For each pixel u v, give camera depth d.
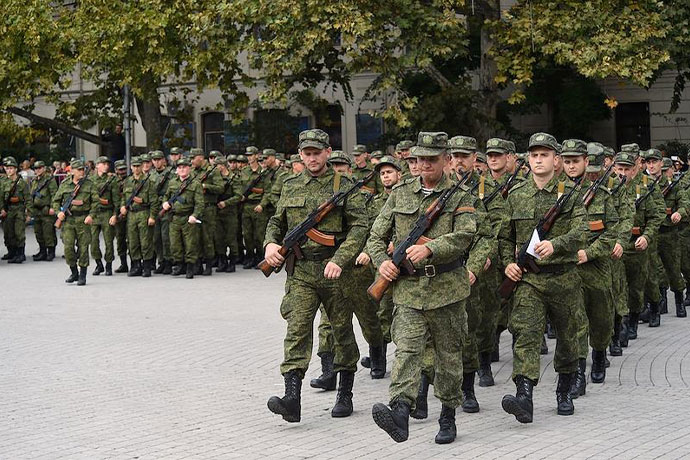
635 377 11.79
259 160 26.11
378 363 11.84
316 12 24.17
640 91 36.88
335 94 39.97
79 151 45.59
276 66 24.94
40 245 28.41
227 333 15.15
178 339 14.60
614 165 14.12
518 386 9.23
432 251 8.20
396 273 8.38
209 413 9.92
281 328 15.61
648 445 8.43
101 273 24.47
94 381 11.58
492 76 28.00
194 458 8.20
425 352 9.52
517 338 9.48
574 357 9.72
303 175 9.83
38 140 44.31
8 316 17.14
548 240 9.41
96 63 29.89
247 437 8.93
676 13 24.48
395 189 8.75
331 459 8.13
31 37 29.09
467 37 27.91
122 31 27.95
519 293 9.48
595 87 33.94
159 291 20.73
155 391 11.01
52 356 13.28
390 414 7.70
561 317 9.56
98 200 22.23
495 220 9.90
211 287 21.42
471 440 8.77
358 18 23.81
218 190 23.89
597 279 10.95
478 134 27.80
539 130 36.88
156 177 23.75
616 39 24.08
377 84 25.77
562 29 24.55
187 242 23.22
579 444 8.52
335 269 9.14
